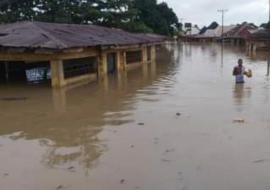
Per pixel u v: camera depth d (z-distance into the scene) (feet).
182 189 24.99
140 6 231.30
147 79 77.56
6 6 141.28
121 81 74.59
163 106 49.67
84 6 143.54
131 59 107.45
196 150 32.12
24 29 67.92
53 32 68.33
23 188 25.72
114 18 149.89
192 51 201.05
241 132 37.09
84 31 84.99
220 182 25.90
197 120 41.96
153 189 25.08
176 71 93.35
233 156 30.55
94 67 78.33
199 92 60.03
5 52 63.62
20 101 54.65
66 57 64.95
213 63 117.80
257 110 46.57
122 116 44.65
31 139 36.60
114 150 32.60
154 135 36.65
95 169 28.55
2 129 40.32
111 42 82.58
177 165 28.91
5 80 74.74
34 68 73.82
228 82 70.85
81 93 60.39
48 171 28.43
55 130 39.47
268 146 32.81
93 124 41.42
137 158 30.55
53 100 55.06
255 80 72.33
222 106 49.11
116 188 25.38
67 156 31.53
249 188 25.02
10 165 29.78
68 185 26.00
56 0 140.46
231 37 328.29
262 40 177.99
